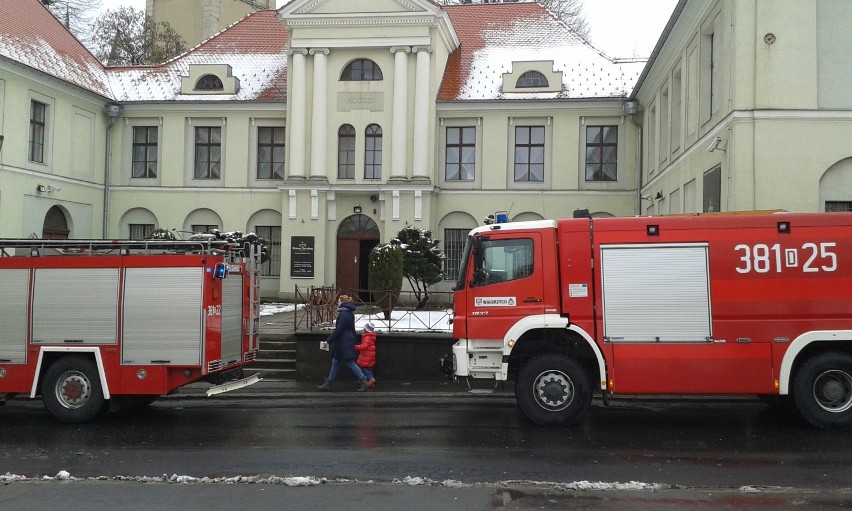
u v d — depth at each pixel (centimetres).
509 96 3000
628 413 1170
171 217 3188
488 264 1078
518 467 820
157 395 1155
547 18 3347
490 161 3017
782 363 997
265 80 3234
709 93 1833
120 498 709
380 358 1538
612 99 2919
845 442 941
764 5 1521
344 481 764
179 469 822
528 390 1052
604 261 1040
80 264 1116
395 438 982
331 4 2942
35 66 2686
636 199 2895
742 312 1005
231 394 1389
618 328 1028
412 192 2917
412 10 2897
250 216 3152
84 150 3036
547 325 1039
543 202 3002
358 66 3009
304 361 1559
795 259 1005
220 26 4275
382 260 2017
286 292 2978
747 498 699
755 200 1508
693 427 1048
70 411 1105
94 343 1108
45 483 766
